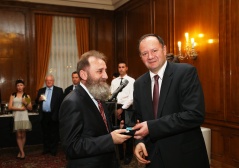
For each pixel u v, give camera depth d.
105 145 1.45
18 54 6.87
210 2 4.25
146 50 1.67
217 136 4.18
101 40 7.79
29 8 6.97
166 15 5.44
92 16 7.67
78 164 1.52
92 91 1.58
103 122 1.60
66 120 1.46
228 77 3.94
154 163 1.65
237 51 3.78
